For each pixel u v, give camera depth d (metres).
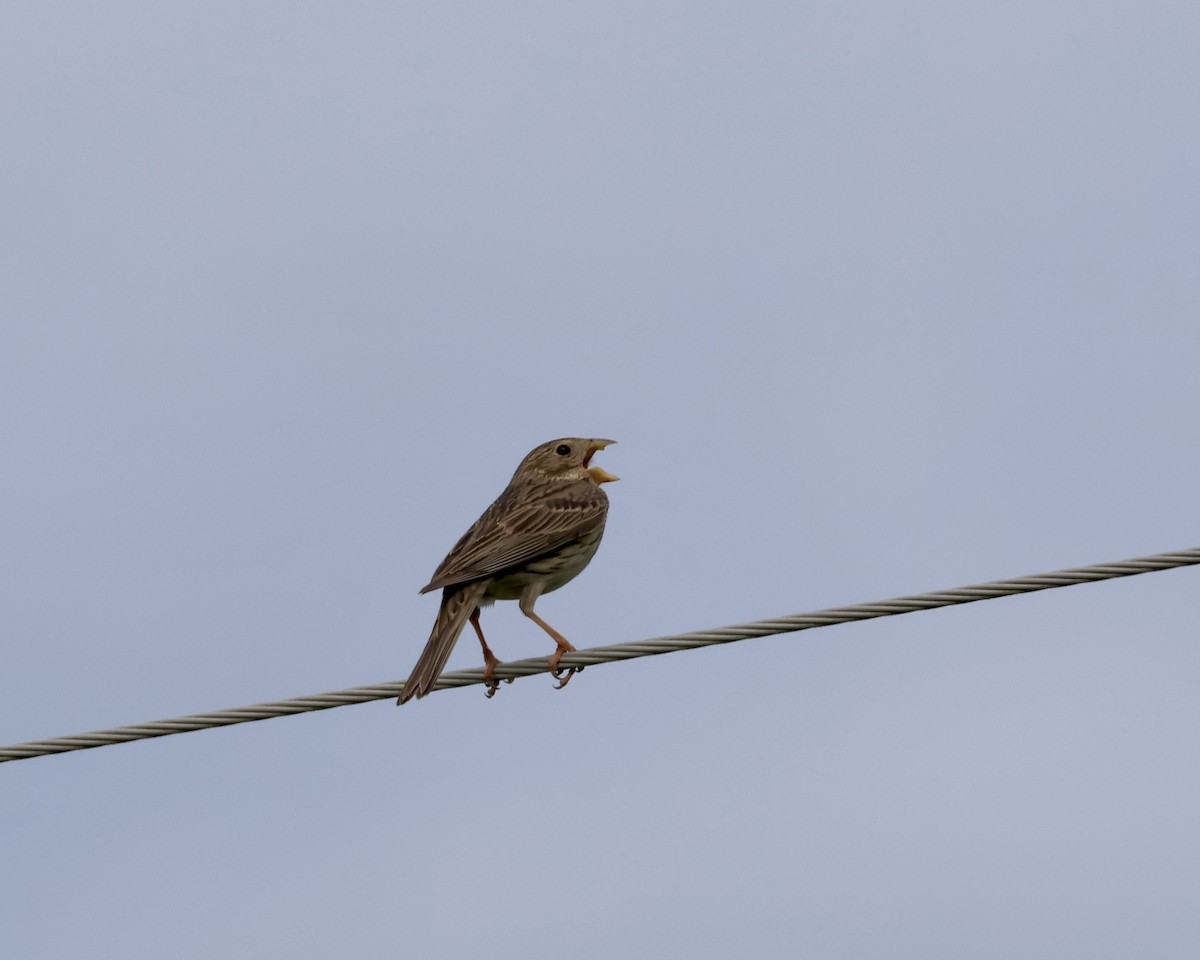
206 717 11.60
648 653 12.20
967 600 11.34
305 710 11.79
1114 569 11.11
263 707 11.68
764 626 11.74
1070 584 11.19
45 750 11.43
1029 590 11.22
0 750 11.45
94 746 11.46
